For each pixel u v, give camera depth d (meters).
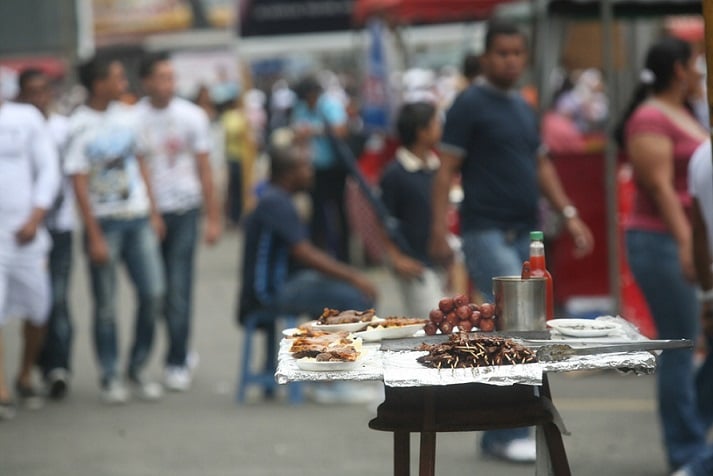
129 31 67.38
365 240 16.86
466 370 8.15
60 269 19.31
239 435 16.67
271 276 18.06
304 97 31.09
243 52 44.94
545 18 22.14
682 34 29.05
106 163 18.80
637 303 20.30
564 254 21.88
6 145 17.73
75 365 22.02
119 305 29.19
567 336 9.28
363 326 9.84
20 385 18.83
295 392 18.67
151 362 22.42
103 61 18.81
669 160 13.74
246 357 18.61
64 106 25.14
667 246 13.74
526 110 14.80
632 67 25.34
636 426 16.58
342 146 17.08
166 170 19.80
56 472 14.94
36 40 43.16
